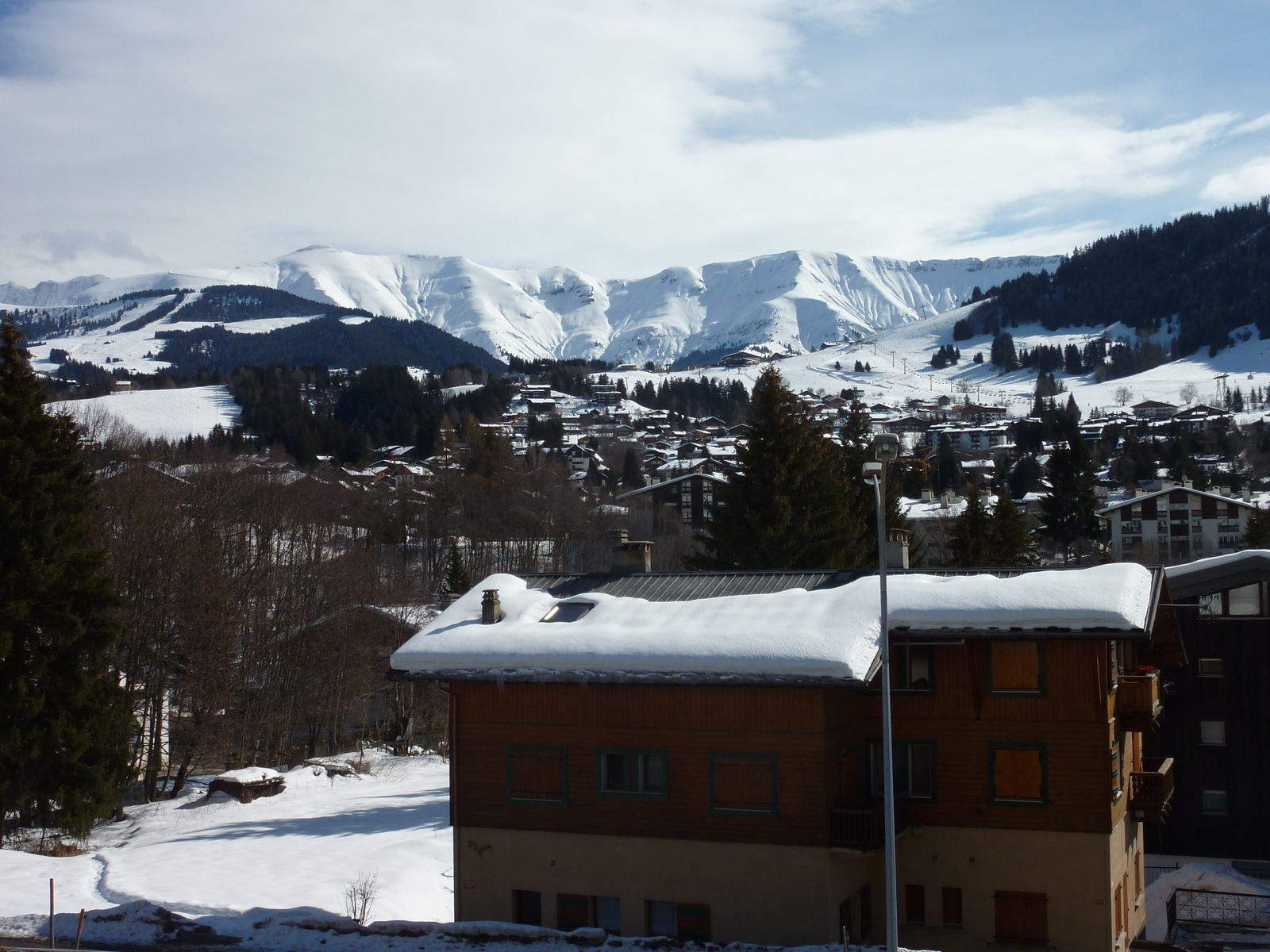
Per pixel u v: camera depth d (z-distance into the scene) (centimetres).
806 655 2459
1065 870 2497
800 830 2489
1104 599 2498
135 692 5056
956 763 2600
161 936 2645
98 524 5272
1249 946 3222
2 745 3944
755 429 5125
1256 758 3794
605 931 2461
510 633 2789
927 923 2603
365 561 7638
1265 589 3822
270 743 6203
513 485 11981
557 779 2709
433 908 3241
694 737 2592
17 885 3291
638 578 3145
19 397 4244
